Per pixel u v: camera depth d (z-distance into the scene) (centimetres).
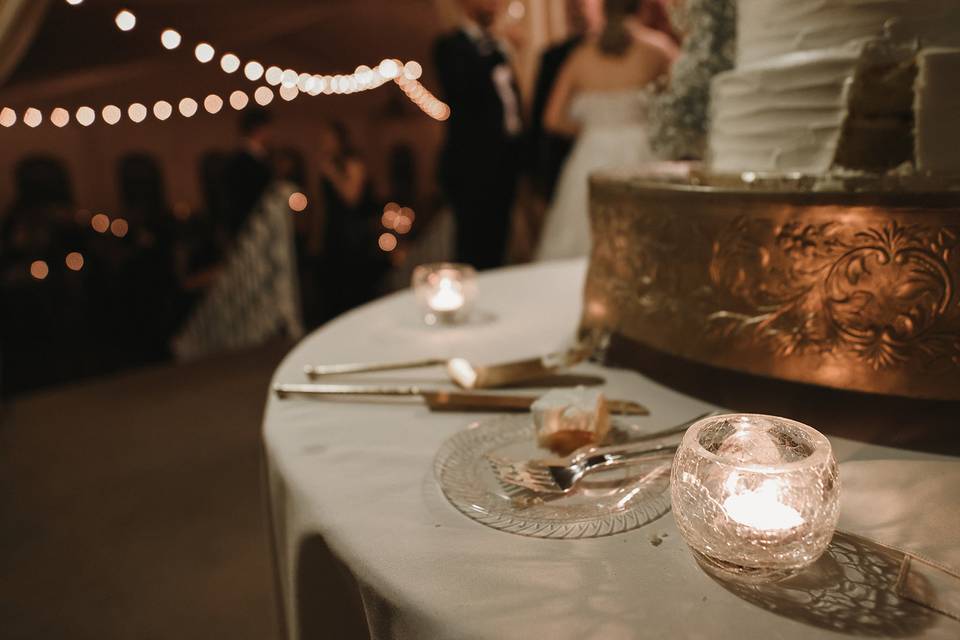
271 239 482
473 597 59
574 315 153
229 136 1325
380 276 686
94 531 239
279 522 91
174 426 327
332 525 72
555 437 84
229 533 234
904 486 71
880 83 92
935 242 79
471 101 417
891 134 92
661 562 62
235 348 474
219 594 203
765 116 104
